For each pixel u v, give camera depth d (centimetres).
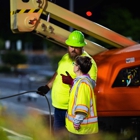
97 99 1141
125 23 3691
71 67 1097
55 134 1119
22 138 1475
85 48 1268
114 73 1142
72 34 1097
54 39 1220
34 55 9738
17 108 2586
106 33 1239
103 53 1237
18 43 8212
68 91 1095
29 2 1188
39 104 2905
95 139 1109
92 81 1009
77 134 997
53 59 6444
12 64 7994
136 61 1141
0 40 8525
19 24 1188
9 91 4062
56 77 1122
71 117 1005
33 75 6612
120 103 1130
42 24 1202
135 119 1136
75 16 1212
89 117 991
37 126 1244
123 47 1257
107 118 1144
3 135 1432
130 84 1138
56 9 1198
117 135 1138
